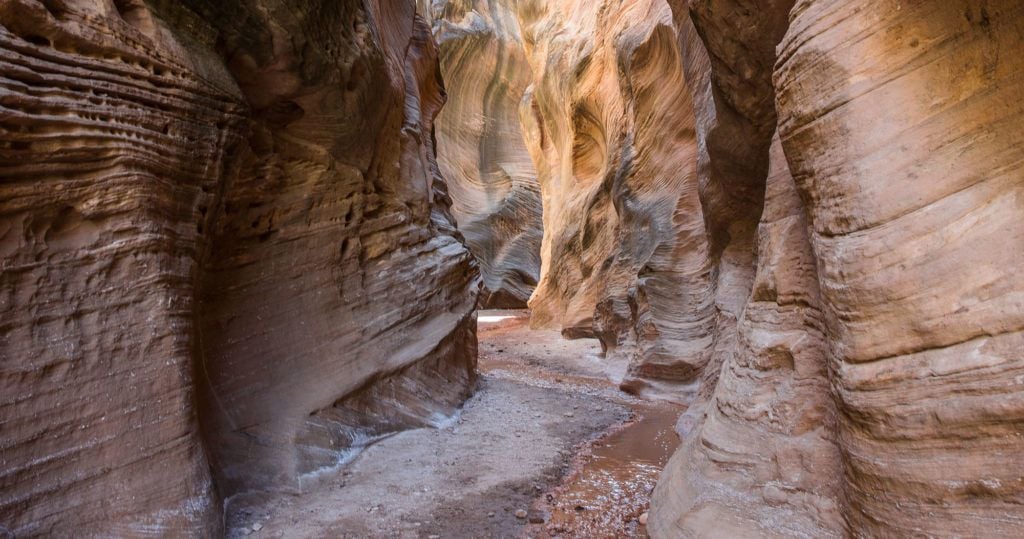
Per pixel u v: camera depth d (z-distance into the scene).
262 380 6.62
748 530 3.75
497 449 7.55
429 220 10.84
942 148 3.07
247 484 5.61
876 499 3.00
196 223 5.19
